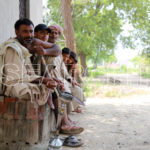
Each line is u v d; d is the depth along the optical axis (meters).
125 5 16.92
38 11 6.34
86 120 4.49
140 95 8.63
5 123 2.42
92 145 3.03
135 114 5.12
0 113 2.42
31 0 5.60
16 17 4.61
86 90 8.70
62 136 3.35
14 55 2.36
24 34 2.54
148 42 20.98
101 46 20.00
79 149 2.87
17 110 2.41
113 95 8.42
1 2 3.89
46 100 2.51
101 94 8.46
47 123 2.66
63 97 2.77
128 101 7.18
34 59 2.74
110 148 2.93
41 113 2.50
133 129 3.86
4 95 2.46
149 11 16.67
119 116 4.89
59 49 2.82
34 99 2.42
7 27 4.15
